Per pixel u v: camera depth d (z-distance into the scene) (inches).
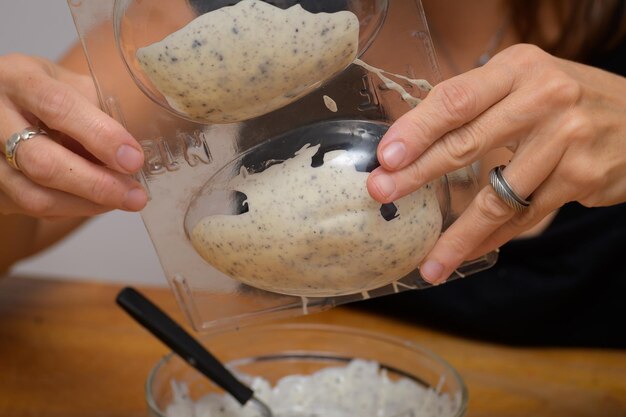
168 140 22.0
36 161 22.2
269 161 21.4
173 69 20.2
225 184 21.7
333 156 21.1
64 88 22.0
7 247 36.4
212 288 23.1
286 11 19.9
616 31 38.3
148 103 21.9
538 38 37.8
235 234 21.2
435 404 24.7
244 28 19.8
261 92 20.6
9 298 34.4
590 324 35.2
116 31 20.8
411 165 20.9
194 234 21.9
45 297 34.7
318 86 21.7
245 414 25.4
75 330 32.3
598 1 37.3
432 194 21.9
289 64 20.2
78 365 30.3
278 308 23.6
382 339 26.7
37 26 50.4
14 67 22.9
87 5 21.5
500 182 21.9
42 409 27.9
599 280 35.6
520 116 21.5
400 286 23.6
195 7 19.9
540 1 37.1
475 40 39.0
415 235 21.3
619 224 35.8
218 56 19.9
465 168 22.5
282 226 20.8
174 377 25.5
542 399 28.8
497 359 31.7
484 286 34.8
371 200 20.9
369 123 21.8
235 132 22.0
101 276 55.4
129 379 29.5
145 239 54.0
